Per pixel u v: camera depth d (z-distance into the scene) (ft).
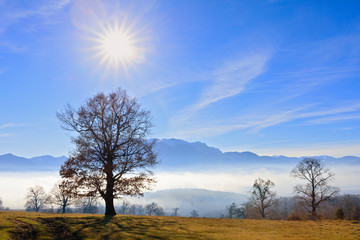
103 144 90.33
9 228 55.62
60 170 85.10
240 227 77.66
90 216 86.69
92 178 84.43
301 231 71.92
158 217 94.27
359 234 67.36
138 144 93.04
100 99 94.89
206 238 59.31
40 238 54.13
